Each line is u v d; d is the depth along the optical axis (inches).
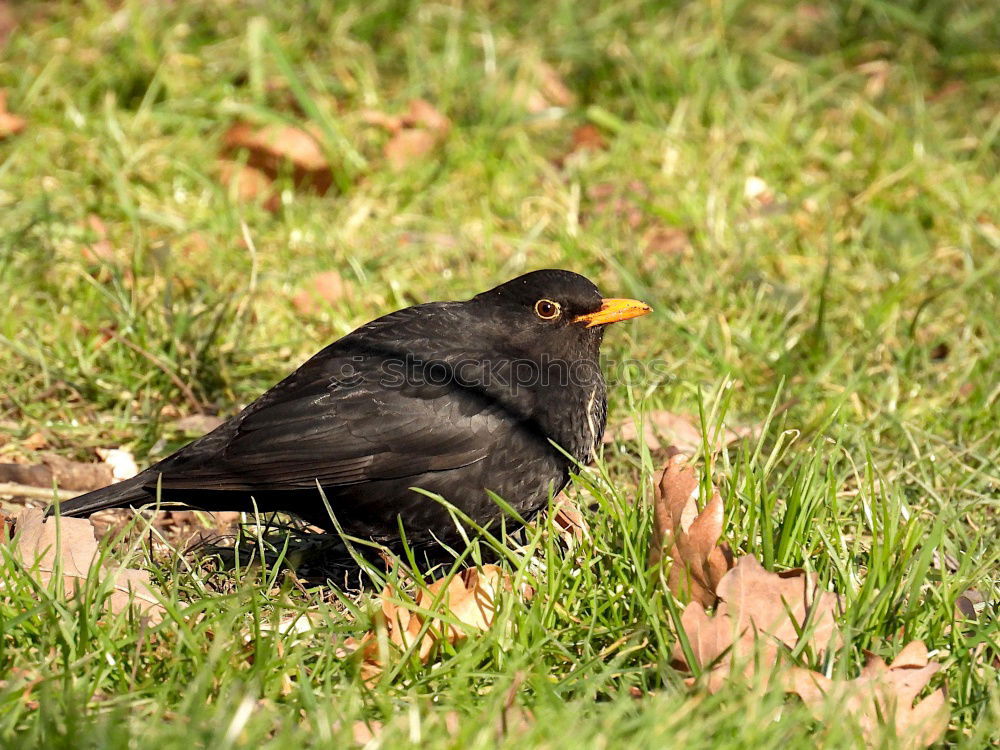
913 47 679.1
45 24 639.8
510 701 241.1
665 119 610.5
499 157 591.2
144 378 416.2
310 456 317.1
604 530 302.4
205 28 639.1
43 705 223.5
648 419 392.8
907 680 247.6
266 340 455.2
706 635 258.2
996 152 603.5
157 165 548.4
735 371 427.8
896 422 390.6
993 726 241.4
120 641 255.3
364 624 272.7
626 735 231.0
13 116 565.6
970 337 454.0
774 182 568.4
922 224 551.2
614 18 677.9
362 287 478.9
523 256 504.1
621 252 509.4
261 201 542.6
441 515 326.0
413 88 615.8
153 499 318.3
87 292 460.8
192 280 471.8
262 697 246.5
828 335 452.4
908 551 278.1
